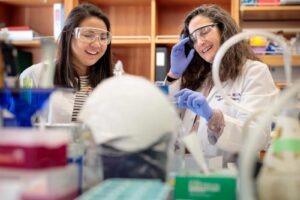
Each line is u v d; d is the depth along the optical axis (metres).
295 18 2.53
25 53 1.55
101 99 0.57
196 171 0.61
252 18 2.55
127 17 2.78
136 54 2.77
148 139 0.55
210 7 1.50
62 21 2.49
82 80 1.52
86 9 1.52
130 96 0.56
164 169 0.58
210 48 1.42
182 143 0.68
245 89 1.39
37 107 0.68
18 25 2.86
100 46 1.49
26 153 0.46
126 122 0.54
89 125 0.57
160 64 2.45
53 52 0.71
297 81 0.47
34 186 0.45
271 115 0.44
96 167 0.59
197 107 1.06
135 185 0.54
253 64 1.45
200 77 1.55
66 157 0.53
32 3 2.77
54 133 0.51
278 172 0.48
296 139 0.50
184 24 1.56
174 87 1.53
